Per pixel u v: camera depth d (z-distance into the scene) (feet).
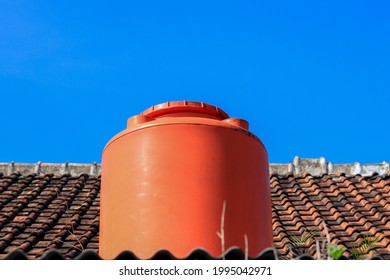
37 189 39.52
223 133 23.20
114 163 23.68
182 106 24.77
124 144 23.56
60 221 35.04
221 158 22.81
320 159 43.96
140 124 23.65
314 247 30.12
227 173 22.70
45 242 32.17
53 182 41.37
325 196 38.65
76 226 34.32
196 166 22.54
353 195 38.68
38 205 36.99
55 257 19.62
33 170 43.73
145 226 21.91
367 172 43.42
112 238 22.59
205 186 22.31
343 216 35.73
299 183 41.27
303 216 36.37
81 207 36.94
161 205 22.08
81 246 30.27
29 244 31.58
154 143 22.99
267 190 23.97
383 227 34.17
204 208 22.03
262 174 23.82
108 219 23.12
